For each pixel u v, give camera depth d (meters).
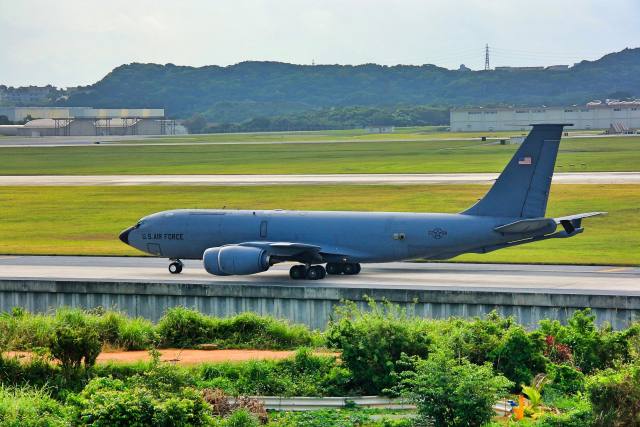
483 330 127.94
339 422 102.25
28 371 118.06
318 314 180.25
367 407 109.50
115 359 131.75
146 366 119.38
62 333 116.38
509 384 102.88
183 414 95.00
